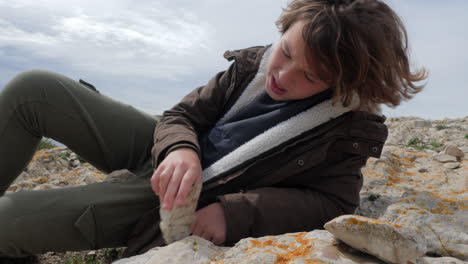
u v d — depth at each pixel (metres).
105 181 2.07
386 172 3.16
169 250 1.40
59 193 1.91
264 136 1.86
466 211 2.11
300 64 1.63
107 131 2.22
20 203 1.83
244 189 1.91
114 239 2.02
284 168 1.87
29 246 1.86
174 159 1.67
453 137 5.04
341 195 1.86
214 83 2.18
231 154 1.88
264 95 2.05
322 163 1.90
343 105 1.75
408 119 6.32
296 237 1.45
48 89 2.02
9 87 1.97
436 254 1.66
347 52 1.57
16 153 1.98
